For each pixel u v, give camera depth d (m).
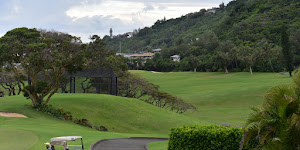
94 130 41.19
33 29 48.22
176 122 49.12
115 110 51.81
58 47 47.91
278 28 189.88
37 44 44.41
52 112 46.03
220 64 165.00
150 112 53.25
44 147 19.53
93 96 59.78
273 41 182.38
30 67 47.47
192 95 96.25
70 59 47.50
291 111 11.62
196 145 17.58
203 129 17.62
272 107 12.10
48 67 44.88
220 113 69.50
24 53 46.09
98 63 85.06
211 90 103.81
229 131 17.02
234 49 162.38
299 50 153.75
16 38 45.38
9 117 40.56
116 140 28.25
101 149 21.39
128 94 80.88
